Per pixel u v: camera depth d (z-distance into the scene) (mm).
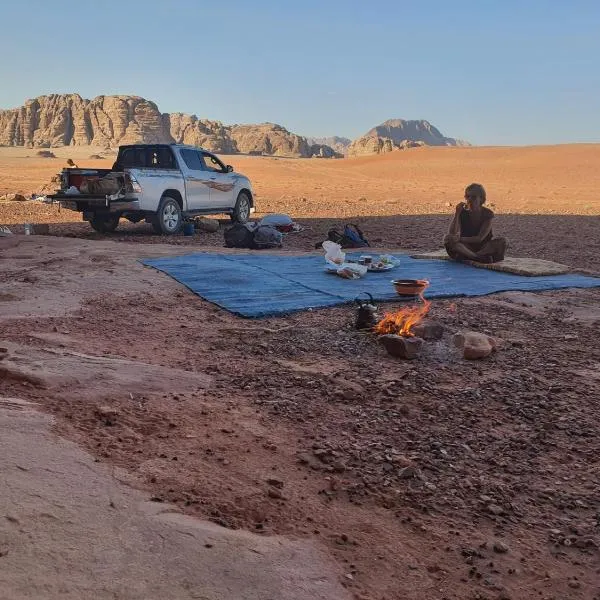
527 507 4012
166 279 9891
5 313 7547
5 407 4484
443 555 3455
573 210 29516
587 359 6766
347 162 109188
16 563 2830
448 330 7457
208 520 3436
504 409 5383
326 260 10812
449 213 25562
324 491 3959
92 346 6348
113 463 3904
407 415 5168
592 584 3357
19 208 25031
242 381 5672
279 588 2941
